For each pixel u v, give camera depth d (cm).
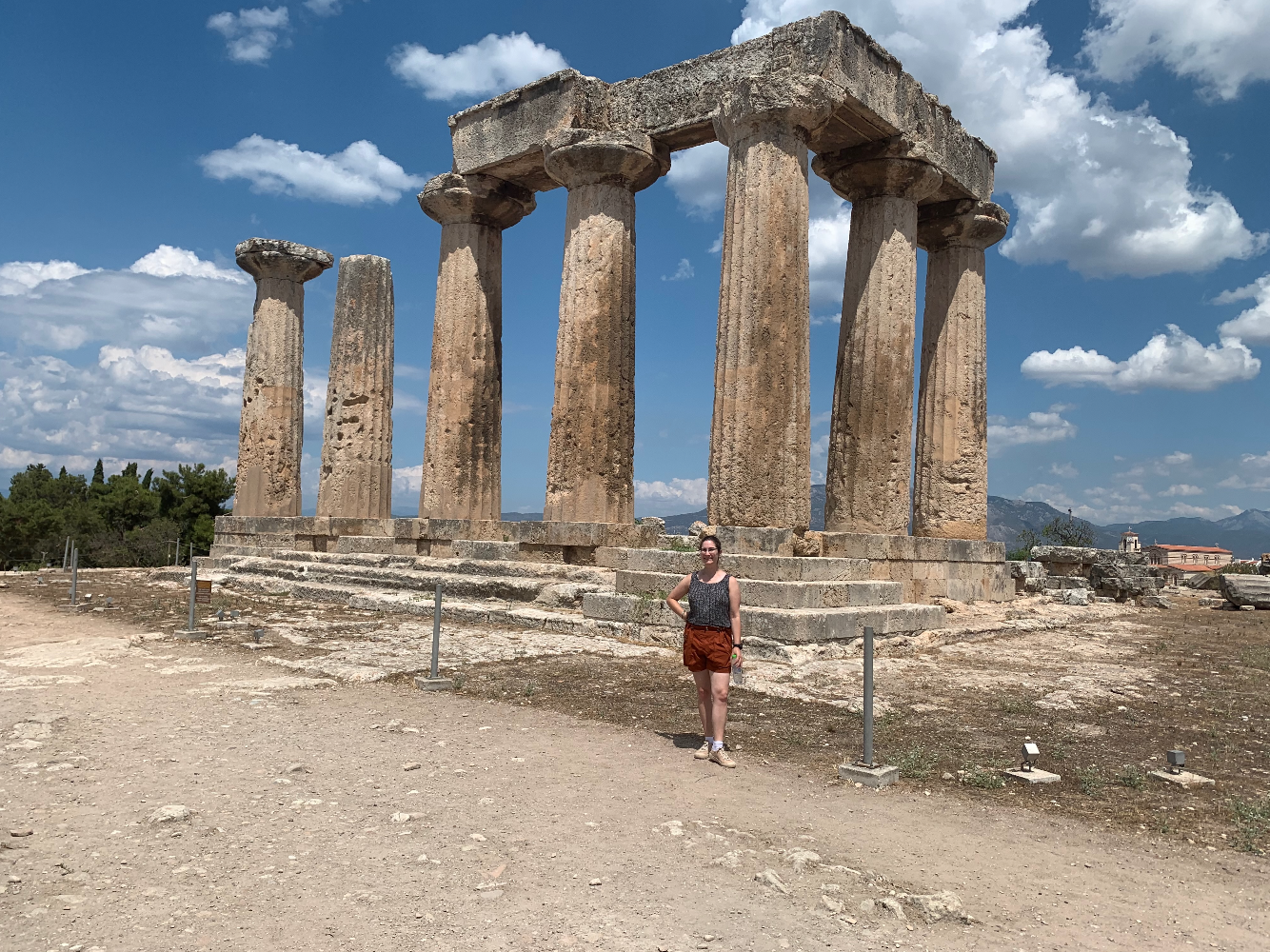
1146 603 2300
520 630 1395
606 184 1694
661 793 601
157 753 673
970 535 1859
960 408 1883
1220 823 564
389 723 778
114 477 6100
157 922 405
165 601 1802
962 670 1126
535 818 546
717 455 1402
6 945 379
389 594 1719
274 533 2392
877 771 631
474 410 2005
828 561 1308
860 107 1488
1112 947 400
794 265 1395
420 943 389
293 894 435
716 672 683
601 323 1677
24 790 581
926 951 392
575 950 386
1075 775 664
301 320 2623
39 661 1085
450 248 2028
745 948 391
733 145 1455
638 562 1423
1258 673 1175
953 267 1906
